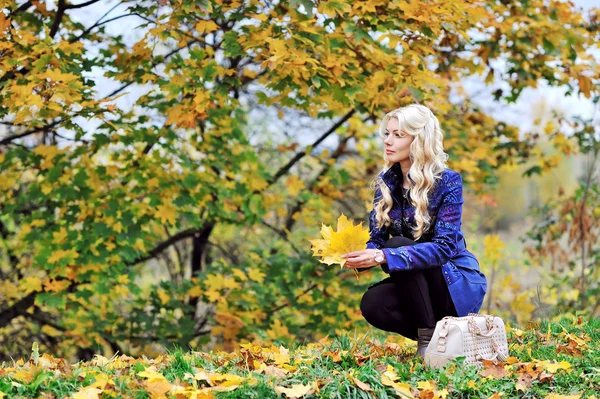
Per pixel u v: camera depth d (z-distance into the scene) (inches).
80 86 166.6
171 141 230.7
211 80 194.7
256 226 334.6
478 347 121.5
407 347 147.5
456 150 257.1
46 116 175.5
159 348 291.7
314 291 258.8
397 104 214.5
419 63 199.8
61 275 227.0
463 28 205.3
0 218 282.5
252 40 180.9
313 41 180.1
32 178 288.2
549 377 113.8
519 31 227.0
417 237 131.1
